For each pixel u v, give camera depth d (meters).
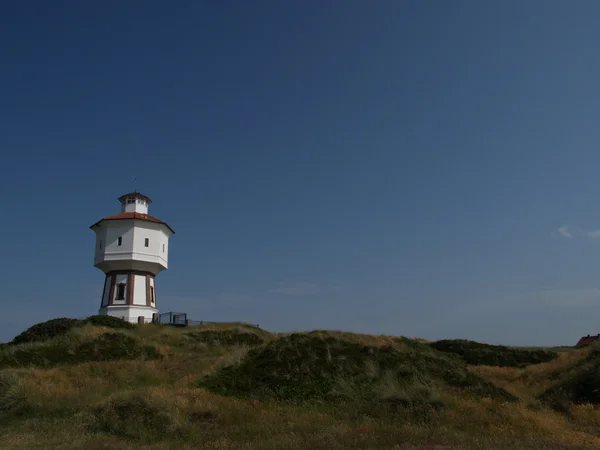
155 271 55.06
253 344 39.88
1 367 27.27
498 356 42.16
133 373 24.80
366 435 14.32
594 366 24.19
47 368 27.23
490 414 17.31
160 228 55.22
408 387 19.44
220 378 21.41
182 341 38.09
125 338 33.53
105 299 52.81
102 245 53.44
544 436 15.24
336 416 17.20
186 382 21.42
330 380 20.38
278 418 16.81
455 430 15.45
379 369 21.25
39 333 36.69
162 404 16.92
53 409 18.23
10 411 18.03
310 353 22.64
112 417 16.44
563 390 23.59
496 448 12.88
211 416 16.94
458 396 19.27
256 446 13.48
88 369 24.89
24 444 14.04
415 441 13.74
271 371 21.41
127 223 53.38
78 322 38.97
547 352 43.00
